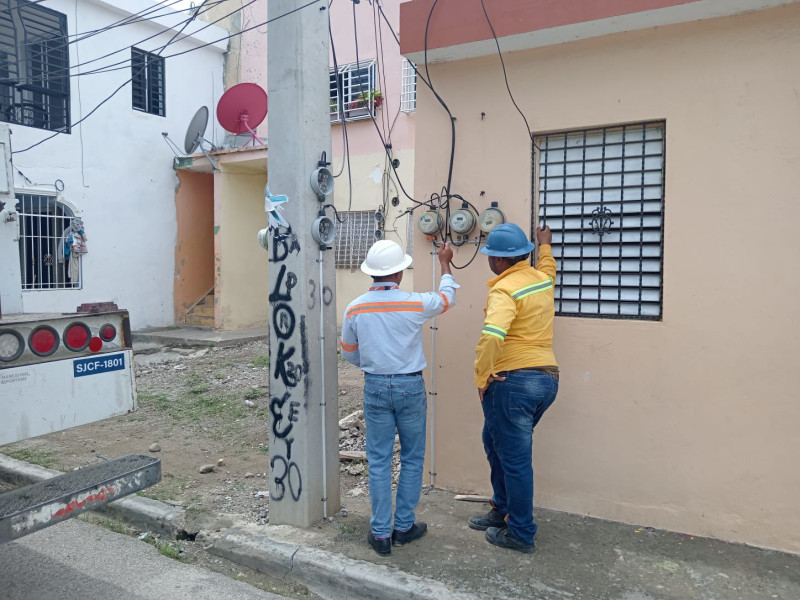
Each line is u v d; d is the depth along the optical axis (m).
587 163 4.07
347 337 3.68
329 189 4.00
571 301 4.13
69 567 3.69
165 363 9.74
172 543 4.01
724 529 3.64
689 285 3.67
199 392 7.77
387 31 10.84
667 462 3.76
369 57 11.09
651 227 3.89
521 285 3.49
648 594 3.10
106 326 3.53
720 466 3.63
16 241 4.02
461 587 3.16
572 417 4.02
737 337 3.56
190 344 10.96
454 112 4.38
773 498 3.52
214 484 4.90
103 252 11.62
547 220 4.21
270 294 3.96
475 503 4.26
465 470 4.41
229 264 12.32
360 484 4.87
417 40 4.23
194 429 6.43
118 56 11.72
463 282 4.37
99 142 11.47
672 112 3.70
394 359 3.52
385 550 3.50
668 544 3.62
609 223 4.00
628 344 3.83
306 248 3.86
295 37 3.81
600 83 3.90
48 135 10.66
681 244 3.69
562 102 4.02
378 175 10.85
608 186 4.01
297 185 3.83
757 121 3.49
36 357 3.17
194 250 13.45
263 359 9.50
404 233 10.60
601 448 3.95
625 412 3.86
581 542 3.65
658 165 3.87
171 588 3.44
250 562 3.68
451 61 4.38
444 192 4.45
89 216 11.36
